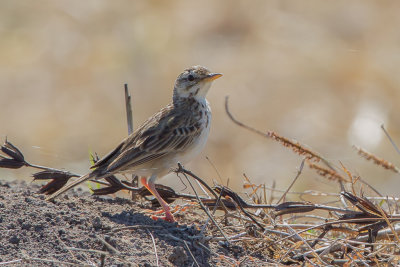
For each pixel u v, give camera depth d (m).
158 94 19.47
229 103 19.09
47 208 8.41
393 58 20.61
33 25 22.62
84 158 16.55
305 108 18.95
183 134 9.43
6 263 7.23
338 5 23.75
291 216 10.12
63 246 7.65
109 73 20.31
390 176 15.14
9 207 8.28
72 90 19.64
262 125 18.30
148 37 21.97
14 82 19.69
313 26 22.70
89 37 22.09
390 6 23.55
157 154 9.18
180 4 24.03
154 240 8.05
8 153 9.67
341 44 21.69
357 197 8.48
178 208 9.23
